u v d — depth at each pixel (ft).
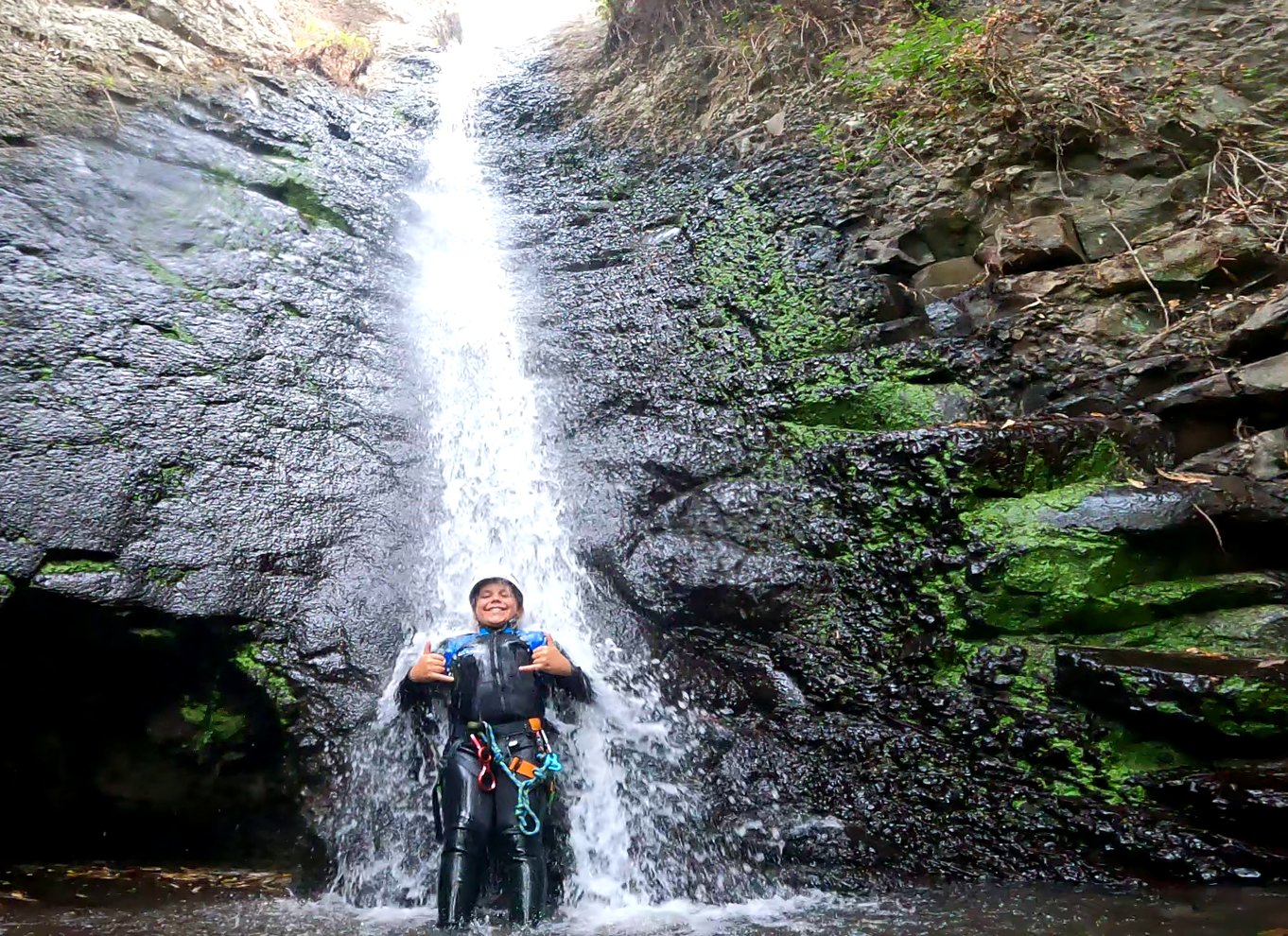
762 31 25.71
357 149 24.63
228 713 11.93
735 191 22.13
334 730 11.70
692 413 16.83
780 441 15.71
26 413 12.76
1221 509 12.00
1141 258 15.97
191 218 17.87
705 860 10.80
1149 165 17.80
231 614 12.14
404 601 13.69
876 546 13.65
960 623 12.44
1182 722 10.27
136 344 14.73
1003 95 19.51
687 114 26.05
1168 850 9.59
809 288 18.45
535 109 30.25
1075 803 10.43
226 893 10.56
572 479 16.38
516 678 10.39
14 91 17.93
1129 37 20.06
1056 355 15.29
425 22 38.34
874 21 24.54
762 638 13.37
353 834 10.99
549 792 10.19
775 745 11.99
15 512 11.61
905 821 10.79
